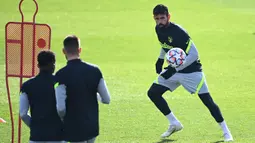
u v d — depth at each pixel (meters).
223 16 116.19
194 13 119.56
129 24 109.44
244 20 112.06
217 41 94.00
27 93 29.28
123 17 116.12
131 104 54.72
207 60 80.12
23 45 35.84
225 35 98.31
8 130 45.59
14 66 36.06
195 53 40.25
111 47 90.62
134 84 64.75
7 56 36.00
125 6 126.62
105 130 45.38
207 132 44.25
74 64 28.95
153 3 129.38
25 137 43.56
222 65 76.25
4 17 115.38
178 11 121.50
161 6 40.12
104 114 50.78
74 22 111.00
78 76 28.70
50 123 29.23
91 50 88.50
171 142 40.81
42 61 29.38
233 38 95.94
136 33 101.31
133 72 72.31
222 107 53.66
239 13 119.31
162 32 40.66
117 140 42.16
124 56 84.56
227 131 40.69
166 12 40.19
